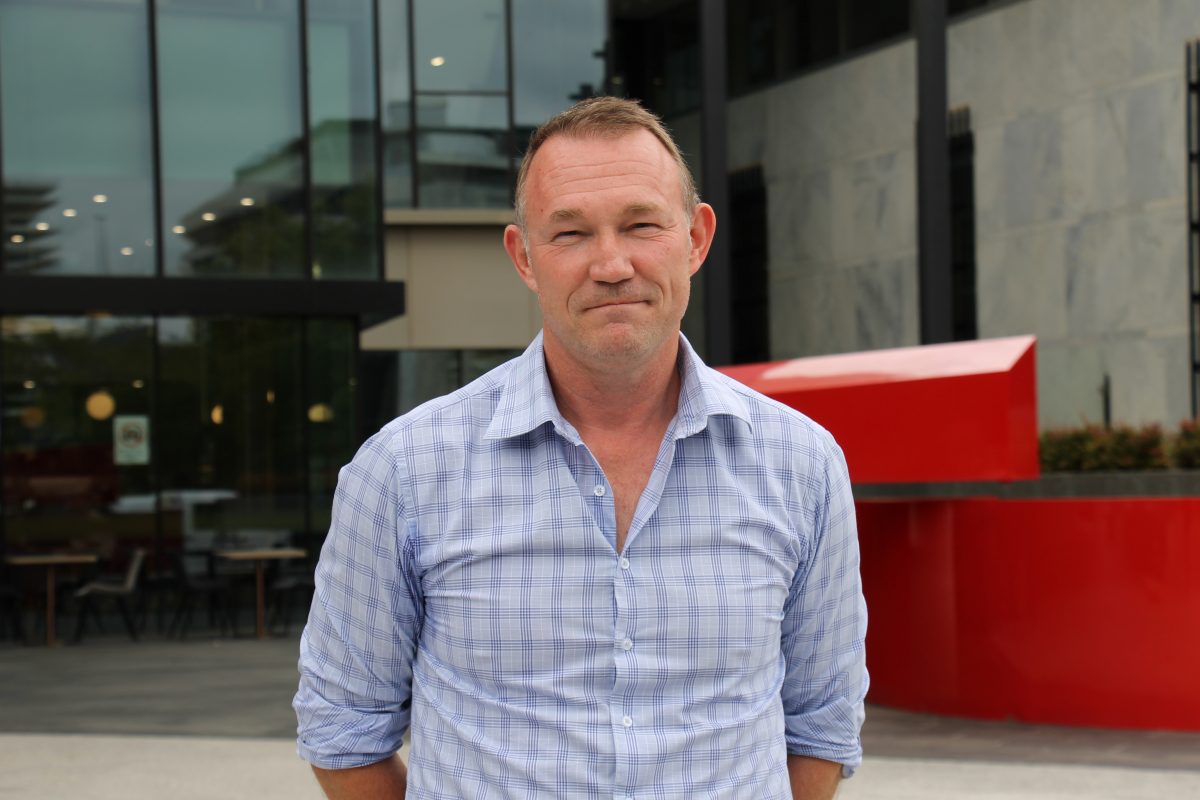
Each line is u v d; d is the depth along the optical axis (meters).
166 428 15.69
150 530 15.59
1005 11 19.14
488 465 2.07
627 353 1.99
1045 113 18.47
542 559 2.03
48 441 15.38
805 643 2.22
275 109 15.65
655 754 1.98
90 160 15.19
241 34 15.59
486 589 2.03
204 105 15.48
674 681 2.02
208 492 15.77
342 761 2.19
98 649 13.86
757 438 2.12
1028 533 8.45
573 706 2.00
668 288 2.01
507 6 18.22
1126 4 17.22
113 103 15.27
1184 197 16.48
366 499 2.10
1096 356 17.64
